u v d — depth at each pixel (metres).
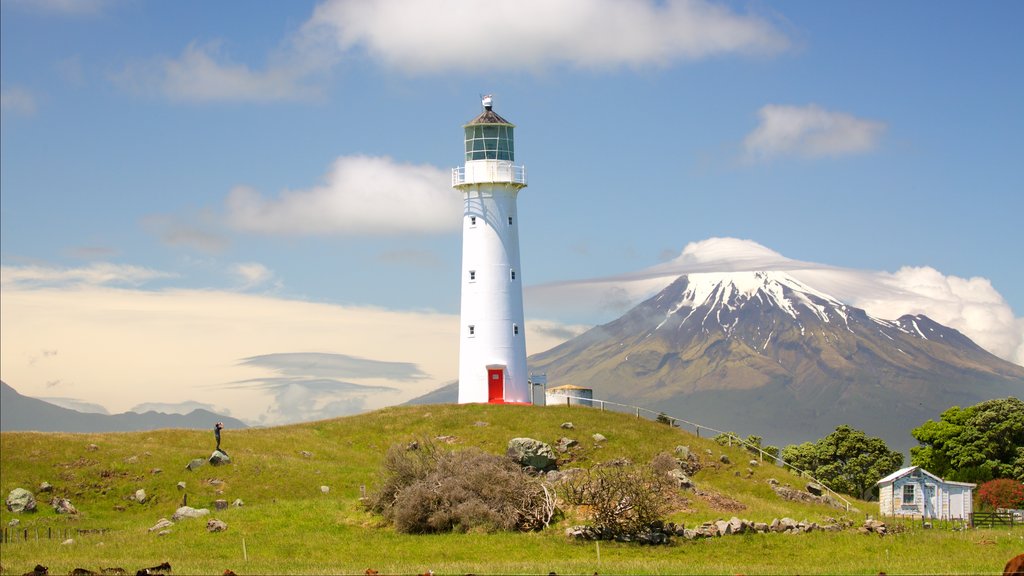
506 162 115.56
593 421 100.44
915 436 118.19
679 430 101.56
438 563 58.59
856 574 53.50
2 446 85.19
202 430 97.75
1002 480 99.62
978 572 54.19
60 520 75.62
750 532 67.88
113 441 89.56
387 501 71.06
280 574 52.84
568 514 69.19
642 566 56.09
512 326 113.88
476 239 114.69
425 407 108.00
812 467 120.94
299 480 84.62
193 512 73.06
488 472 71.25
